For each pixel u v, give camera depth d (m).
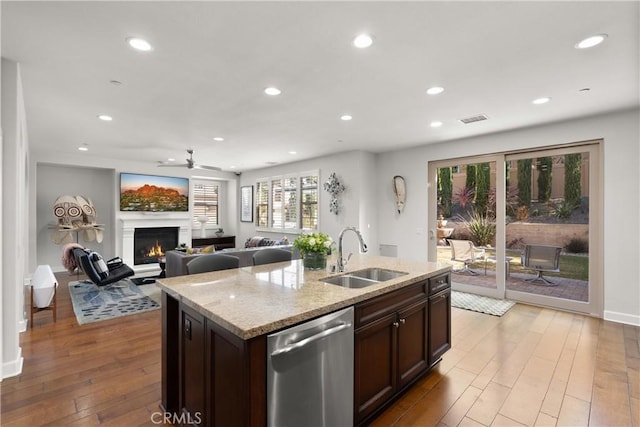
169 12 1.89
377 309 2.06
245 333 1.34
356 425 1.88
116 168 7.18
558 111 3.73
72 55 2.42
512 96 3.26
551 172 4.38
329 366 1.71
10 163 2.54
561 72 2.71
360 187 6.02
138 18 1.96
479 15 1.93
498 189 4.82
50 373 2.62
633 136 3.68
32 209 6.27
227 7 1.85
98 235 6.95
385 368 2.12
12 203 2.56
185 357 1.90
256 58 2.47
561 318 3.96
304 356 1.59
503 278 4.80
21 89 2.88
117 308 4.41
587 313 4.09
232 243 9.50
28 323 3.79
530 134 4.44
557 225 4.34
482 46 2.29
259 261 3.30
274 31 2.11
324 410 1.69
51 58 2.46
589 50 2.35
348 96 3.27
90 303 4.64
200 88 3.05
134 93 3.17
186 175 8.31
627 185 3.72
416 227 5.76
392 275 2.74
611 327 3.63
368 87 3.04
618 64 2.56
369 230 6.20
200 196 9.40
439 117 3.97
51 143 5.47
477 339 3.33
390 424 2.03
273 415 1.46
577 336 3.39
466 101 3.42
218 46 2.29
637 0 1.78
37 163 6.46
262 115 3.88
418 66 2.60
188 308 1.86
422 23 2.01
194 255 4.70
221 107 3.59
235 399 1.45
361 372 1.93
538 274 4.50
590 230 4.06
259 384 1.41
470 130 4.59
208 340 1.65
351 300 1.84
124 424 2.01
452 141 5.25
